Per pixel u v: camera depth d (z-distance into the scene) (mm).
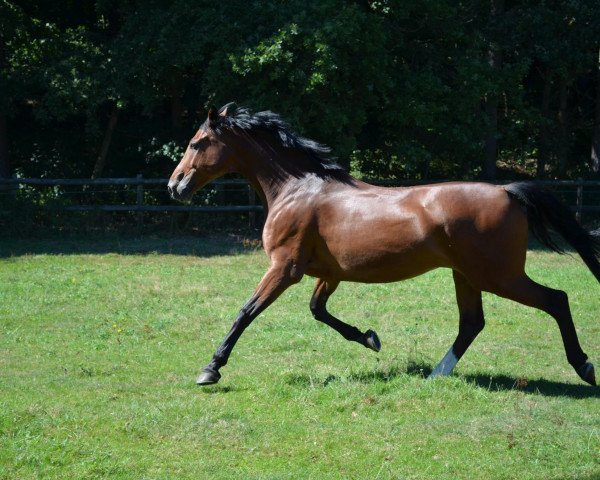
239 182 21406
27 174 23562
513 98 21984
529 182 7910
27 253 17516
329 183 8383
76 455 6398
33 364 9281
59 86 20297
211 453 6500
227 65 18922
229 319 11547
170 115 25312
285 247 8383
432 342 10336
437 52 21641
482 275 7785
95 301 12688
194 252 17938
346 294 13391
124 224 21828
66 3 23875
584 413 7371
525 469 6164
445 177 24891
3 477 5996
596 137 25438
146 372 8953
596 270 7785
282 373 8695
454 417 7281
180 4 19531
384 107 20734
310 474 6078
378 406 7555
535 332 10953
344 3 19062
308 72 18719
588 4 21656
